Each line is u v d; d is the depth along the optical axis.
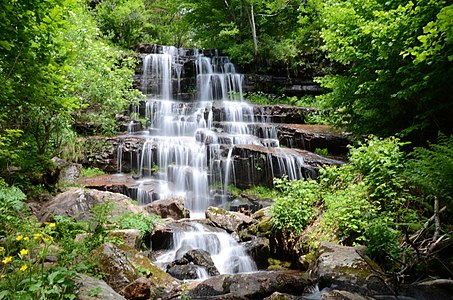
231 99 19.42
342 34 9.76
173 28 26.62
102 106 13.28
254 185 12.71
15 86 6.78
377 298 4.50
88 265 4.42
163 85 19.94
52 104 7.65
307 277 5.61
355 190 6.87
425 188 5.34
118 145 13.44
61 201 8.30
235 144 13.84
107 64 13.59
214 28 23.55
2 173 8.86
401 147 9.27
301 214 7.52
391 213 5.98
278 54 19.80
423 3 7.14
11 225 5.21
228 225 9.25
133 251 6.29
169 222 8.88
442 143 5.80
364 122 10.80
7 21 5.66
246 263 7.46
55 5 6.39
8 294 2.88
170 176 13.26
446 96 7.96
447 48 6.82
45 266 4.00
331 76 11.62
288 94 19.78
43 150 10.46
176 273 6.48
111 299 3.35
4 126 9.34
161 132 16.25
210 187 12.94
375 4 9.05
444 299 4.34
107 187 11.07
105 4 22.34
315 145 14.31
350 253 5.46
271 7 20.64
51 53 6.98
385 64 8.55
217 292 5.22
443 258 4.99
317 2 17.81
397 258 5.07
